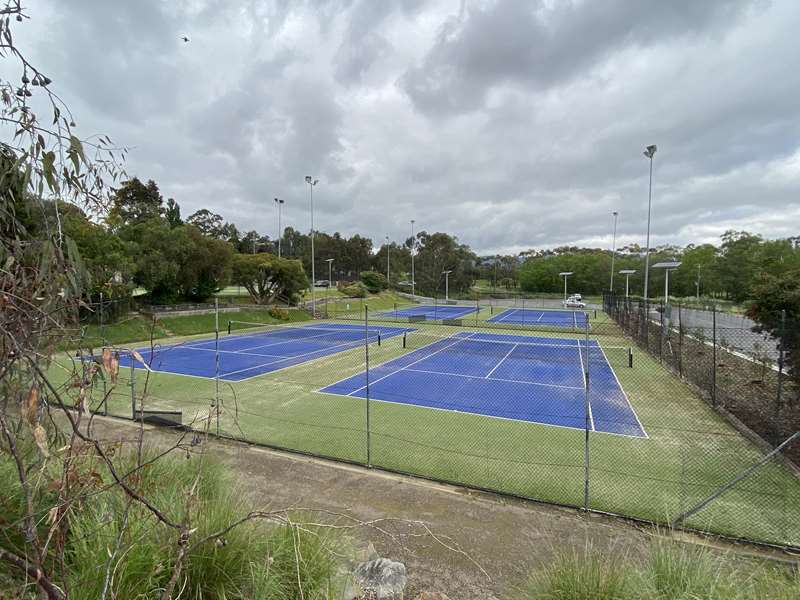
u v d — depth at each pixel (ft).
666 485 23.93
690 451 29.43
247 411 39.17
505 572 14.49
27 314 6.27
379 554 15.42
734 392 41.68
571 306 193.06
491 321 132.77
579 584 10.50
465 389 49.34
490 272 350.84
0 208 7.24
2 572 7.29
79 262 7.47
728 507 20.89
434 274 288.51
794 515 19.84
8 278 6.35
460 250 323.16
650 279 248.93
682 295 241.76
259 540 10.02
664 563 10.75
